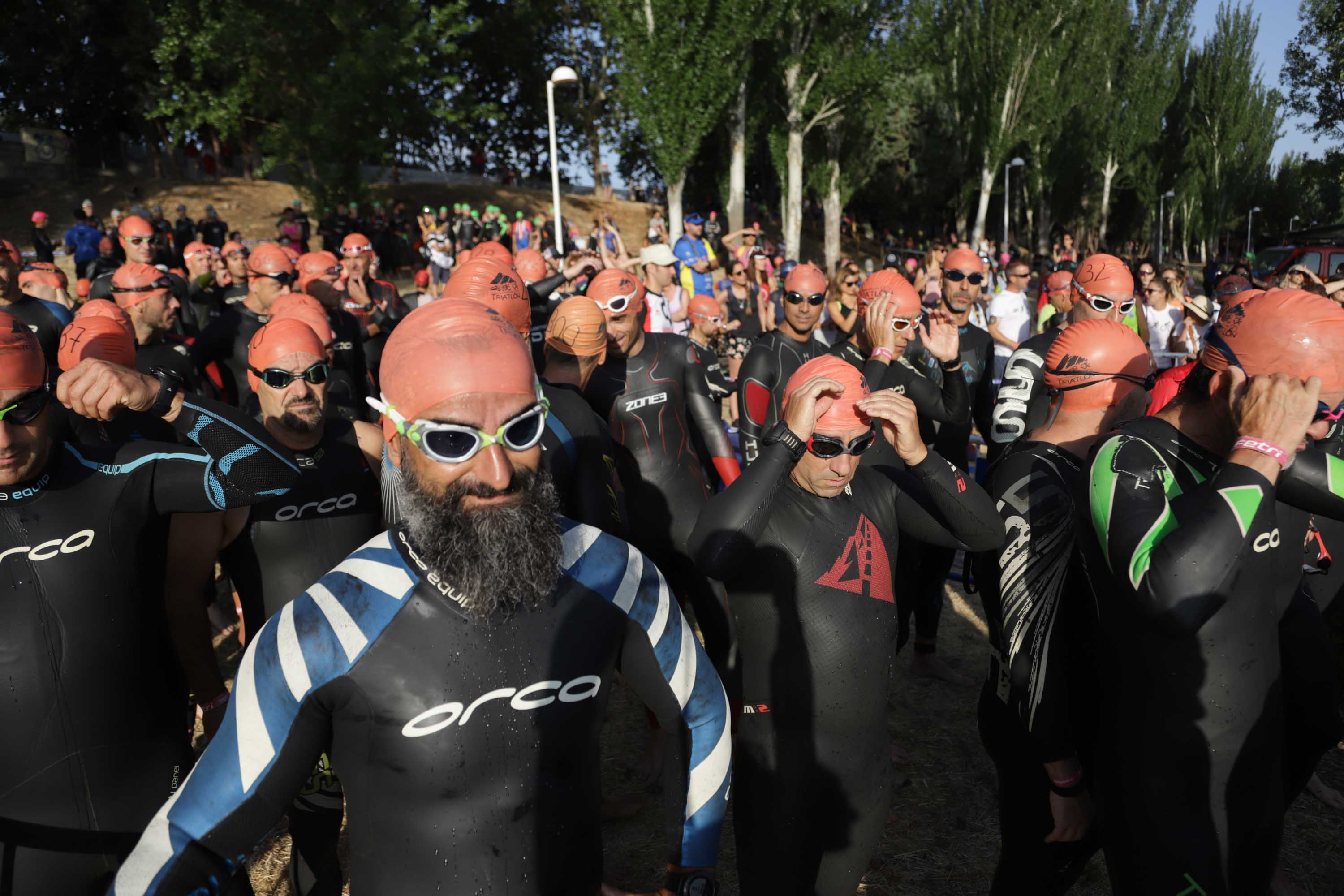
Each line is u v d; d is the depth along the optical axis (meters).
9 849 1.97
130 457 2.09
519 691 1.44
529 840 1.46
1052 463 2.53
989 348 4.93
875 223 49.66
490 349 1.37
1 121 31.41
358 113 24.09
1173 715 2.04
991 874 3.23
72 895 2.03
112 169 31.67
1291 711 2.69
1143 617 1.91
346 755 1.44
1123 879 2.17
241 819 1.39
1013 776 2.58
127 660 2.07
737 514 2.21
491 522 1.36
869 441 2.31
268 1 24.05
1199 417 2.04
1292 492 2.19
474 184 34.62
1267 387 1.80
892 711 4.38
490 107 27.88
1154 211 59.66
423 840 1.42
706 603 3.61
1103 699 2.20
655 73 24.88
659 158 25.62
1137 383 2.56
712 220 18.09
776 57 28.02
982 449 8.02
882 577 2.44
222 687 2.73
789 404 2.27
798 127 29.08
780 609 2.37
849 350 4.39
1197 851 2.04
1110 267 4.16
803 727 2.38
